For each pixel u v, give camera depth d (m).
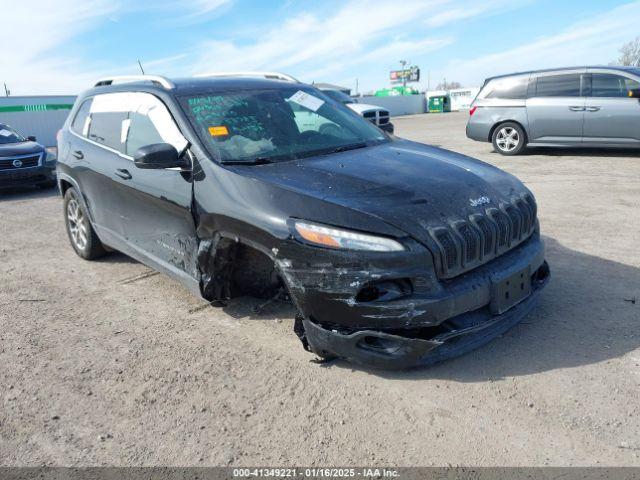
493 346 3.36
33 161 10.49
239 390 3.05
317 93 4.77
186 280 3.84
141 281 4.93
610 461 2.35
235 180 3.32
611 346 3.27
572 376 2.99
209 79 4.45
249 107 4.12
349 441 2.57
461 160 3.85
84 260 5.65
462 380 3.01
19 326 4.05
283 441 2.60
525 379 2.98
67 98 30.25
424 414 2.74
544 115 10.91
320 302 2.90
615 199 7.07
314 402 2.89
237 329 3.80
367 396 2.92
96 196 4.84
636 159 10.12
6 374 3.35
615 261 4.73
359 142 4.15
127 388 3.13
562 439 2.50
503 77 11.54
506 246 3.21
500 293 3.03
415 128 25.48
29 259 5.79
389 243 2.75
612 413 2.66
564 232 5.70
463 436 2.56
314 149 3.88
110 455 2.56
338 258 2.80
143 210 4.16
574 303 3.89
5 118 28.11
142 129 4.21
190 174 3.60
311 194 3.04
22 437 2.73
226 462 2.47
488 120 11.70
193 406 2.92
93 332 3.90
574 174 8.98
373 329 2.82
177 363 3.38
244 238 3.19
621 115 10.12
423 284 2.78
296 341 3.56
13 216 8.26
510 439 2.52
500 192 3.40
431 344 2.75
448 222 2.92
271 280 3.65
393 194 3.04
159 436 2.69
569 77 10.67
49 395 3.10
